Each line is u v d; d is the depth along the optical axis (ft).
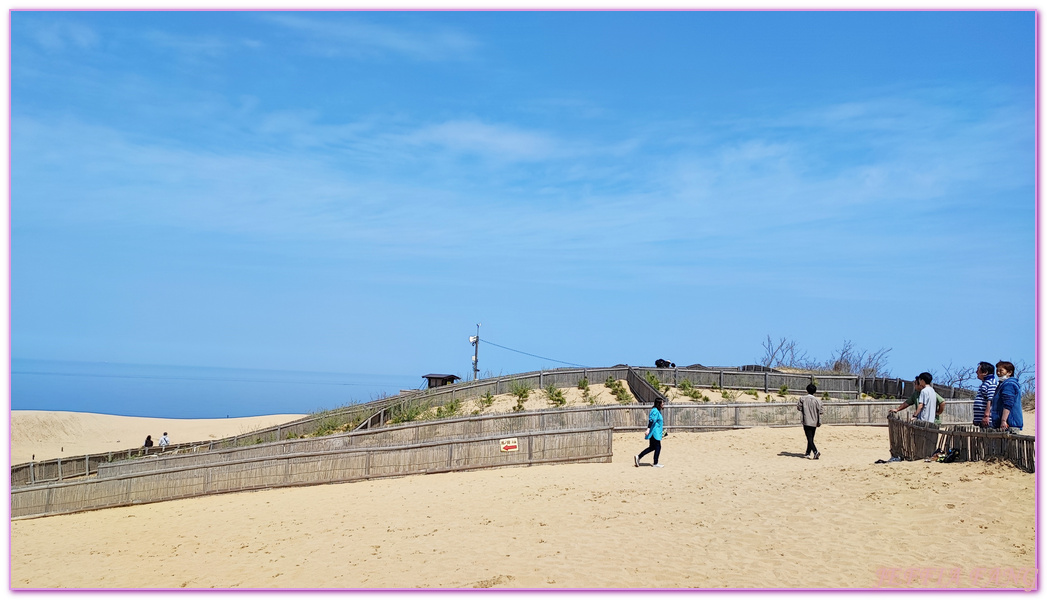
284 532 47.32
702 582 30.83
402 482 64.44
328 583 34.24
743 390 119.96
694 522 39.75
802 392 119.34
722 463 63.52
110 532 54.85
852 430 82.58
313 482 67.62
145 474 69.82
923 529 35.32
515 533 40.65
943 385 107.55
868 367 144.05
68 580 39.58
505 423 83.20
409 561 36.86
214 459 84.02
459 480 62.69
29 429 162.40
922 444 48.52
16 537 56.65
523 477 61.00
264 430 113.09
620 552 35.50
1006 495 37.50
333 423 108.78
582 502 47.03
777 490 44.78
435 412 110.52
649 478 55.57
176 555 43.98
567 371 124.47
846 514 38.42
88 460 105.19
